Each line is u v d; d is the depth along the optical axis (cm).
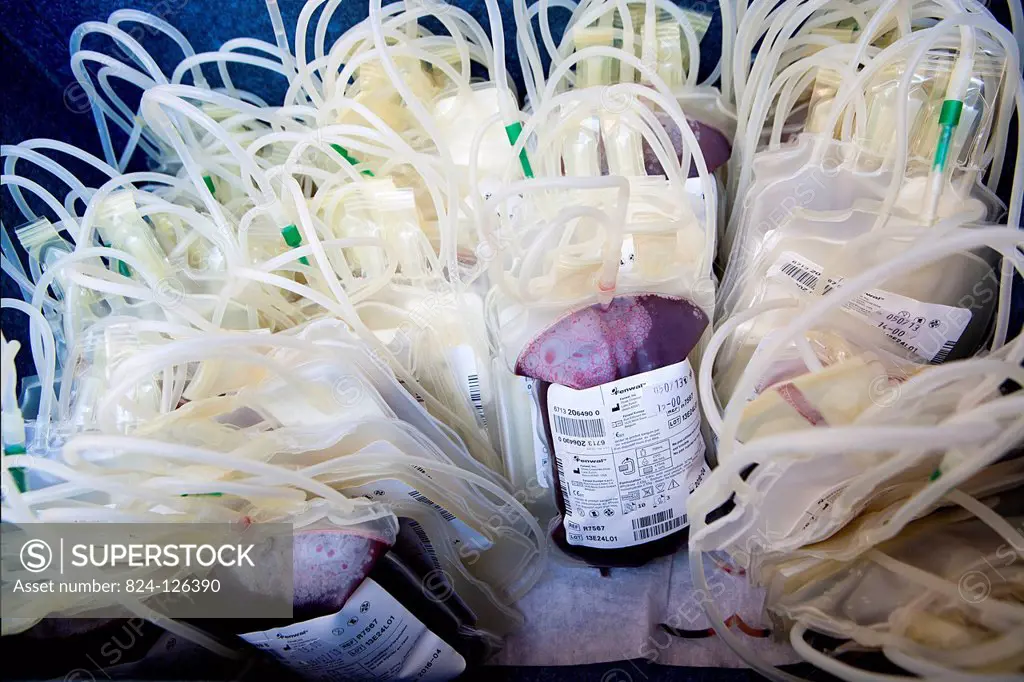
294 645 51
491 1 62
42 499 47
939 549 53
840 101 60
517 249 61
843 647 53
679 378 59
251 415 55
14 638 49
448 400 69
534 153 68
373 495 57
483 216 54
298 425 55
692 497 50
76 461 45
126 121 83
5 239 66
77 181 69
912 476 52
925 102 61
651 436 60
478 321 66
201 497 51
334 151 68
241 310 68
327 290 69
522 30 73
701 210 67
